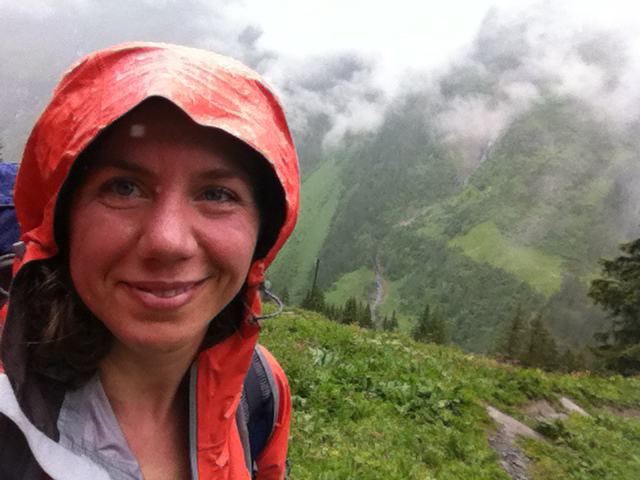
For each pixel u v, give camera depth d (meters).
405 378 3.45
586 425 3.71
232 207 0.39
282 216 0.44
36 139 0.37
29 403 0.37
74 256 0.37
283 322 4.87
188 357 0.45
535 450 3.01
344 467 1.99
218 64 0.38
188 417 0.47
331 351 3.81
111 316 0.38
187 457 0.47
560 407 4.06
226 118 0.36
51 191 0.37
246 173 0.39
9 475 0.37
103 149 0.36
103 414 0.41
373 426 2.58
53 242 0.38
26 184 0.39
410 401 3.08
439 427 2.85
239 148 0.38
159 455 0.45
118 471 0.40
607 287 10.56
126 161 0.35
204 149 0.36
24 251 0.40
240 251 0.39
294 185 0.44
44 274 0.38
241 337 0.49
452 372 4.12
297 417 2.42
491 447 2.92
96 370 0.41
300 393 2.81
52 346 0.38
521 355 19.38
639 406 4.53
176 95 0.34
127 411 0.43
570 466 2.86
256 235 0.43
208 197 0.38
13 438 0.38
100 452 0.40
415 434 2.62
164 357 0.43
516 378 4.37
